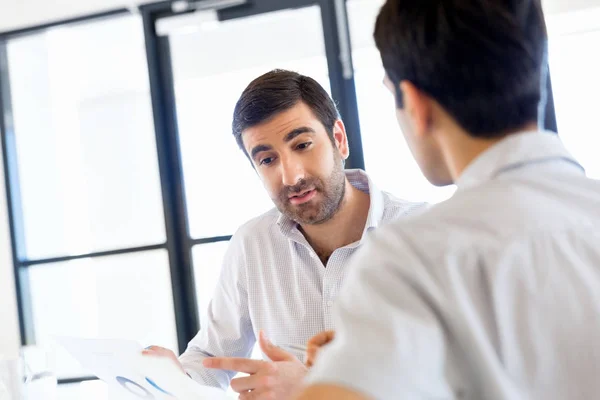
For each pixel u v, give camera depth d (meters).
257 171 1.65
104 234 3.71
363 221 1.69
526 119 0.63
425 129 0.65
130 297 3.60
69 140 3.77
